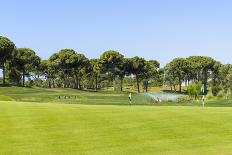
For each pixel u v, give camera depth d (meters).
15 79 165.50
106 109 28.81
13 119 24.17
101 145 19.09
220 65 183.75
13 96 90.12
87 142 19.56
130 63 171.25
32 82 180.12
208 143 19.77
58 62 167.25
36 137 20.27
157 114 26.94
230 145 19.41
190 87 89.25
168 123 24.05
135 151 18.20
